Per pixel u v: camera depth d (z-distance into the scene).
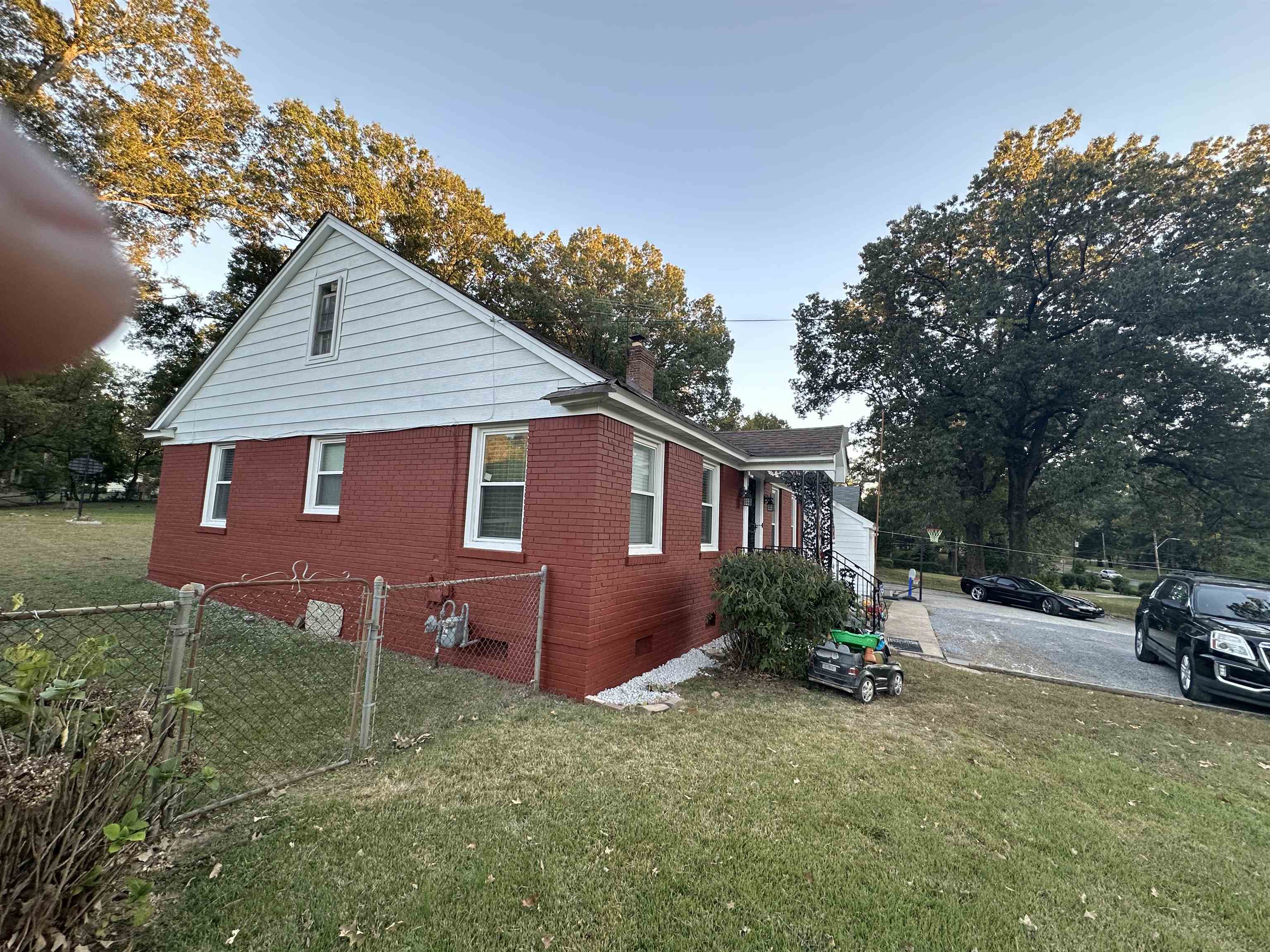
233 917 2.26
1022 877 2.88
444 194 24.48
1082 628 13.96
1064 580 28.41
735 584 6.55
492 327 6.47
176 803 2.58
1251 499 20.77
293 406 8.38
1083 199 20.12
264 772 3.51
